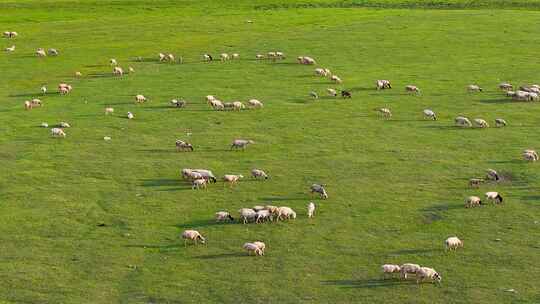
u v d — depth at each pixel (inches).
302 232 1593.3
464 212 1699.1
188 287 1363.2
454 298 1315.2
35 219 1662.2
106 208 1726.1
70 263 1456.7
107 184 1878.7
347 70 3095.5
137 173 1953.7
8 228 1611.7
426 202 1760.6
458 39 3617.1
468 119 2422.5
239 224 1632.6
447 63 3196.4
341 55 3351.4
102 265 1448.1
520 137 2250.2
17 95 2736.2
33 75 3021.7
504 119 2434.8
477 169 1979.6
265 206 1674.5
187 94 2738.7
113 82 2923.2
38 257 1480.1
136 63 3235.7
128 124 2389.3
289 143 2206.0
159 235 1582.2
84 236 1578.5
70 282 1381.6
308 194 1808.6
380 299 1315.2
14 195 1801.2
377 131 2320.4
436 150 2138.3
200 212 1700.3
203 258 1476.4
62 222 1647.4
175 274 1412.4
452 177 1925.4
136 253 1499.8
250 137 2260.1
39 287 1360.7
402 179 1911.9
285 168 1991.9
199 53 3405.5
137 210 1712.6
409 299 1312.7
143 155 2097.7
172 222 1648.6
